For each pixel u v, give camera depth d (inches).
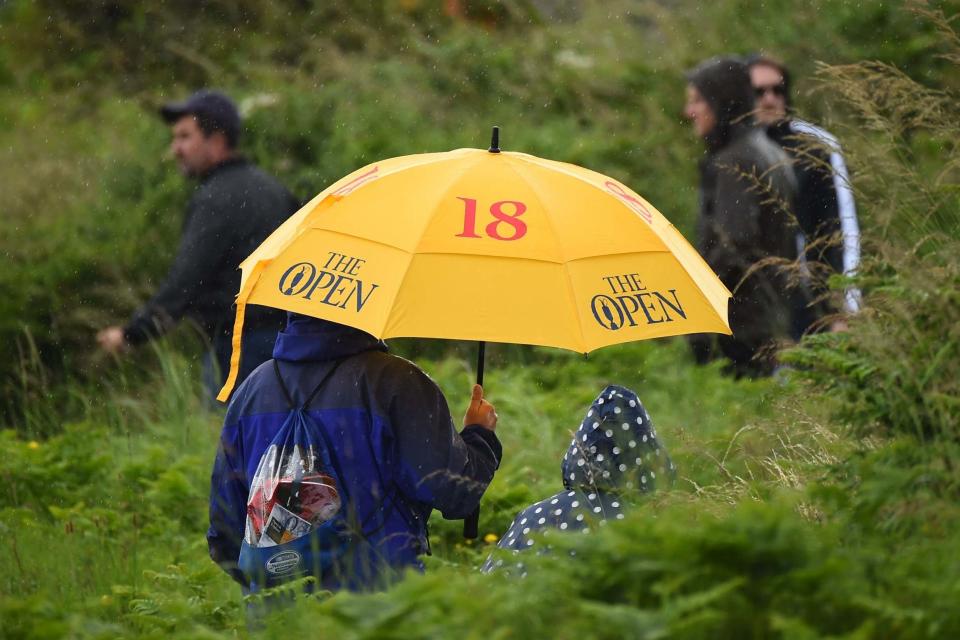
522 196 645.9
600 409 634.8
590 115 1796.3
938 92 798.5
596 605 475.8
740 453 777.6
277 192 1158.3
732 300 1072.2
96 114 2122.3
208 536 692.1
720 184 1070.4
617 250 637.3
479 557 826.8
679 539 499.2
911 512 550.3
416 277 609.6
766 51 1752.0
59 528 973.2
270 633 604.1
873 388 628.1
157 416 1347.2
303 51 2060.8
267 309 1127.6
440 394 659.4
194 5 2235.5
